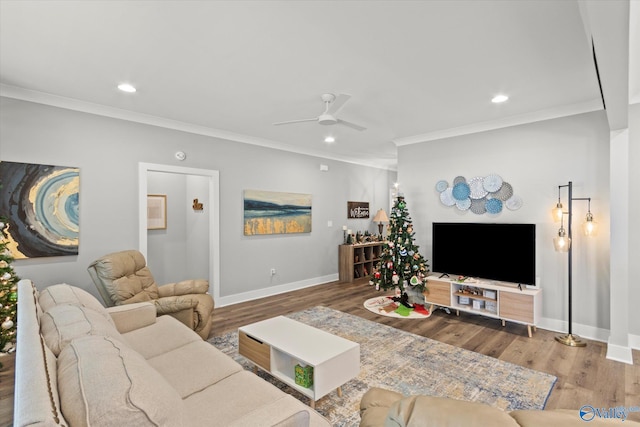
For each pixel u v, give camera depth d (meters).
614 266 3.05
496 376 2.65
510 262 3.86
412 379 2.61
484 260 4.08
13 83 2.93
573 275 3.58
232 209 4.81
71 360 1.07
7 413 2.12
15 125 3.07
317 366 2.05
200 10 1.89
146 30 2.09
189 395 1.62
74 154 3.41
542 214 3.77
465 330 3.72
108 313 2.32
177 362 1.95
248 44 2.27
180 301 2.99
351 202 6.85
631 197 3.25
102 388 0.88
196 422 1.41
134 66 2.60
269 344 2.37
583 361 2.92
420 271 4.45
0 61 2.51
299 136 4.91
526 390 2.44
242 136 4.84
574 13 1.89
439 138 4.64
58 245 3.28
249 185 5.03
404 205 4.70
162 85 2.98
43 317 1.65
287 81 2.89
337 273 6.55
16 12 1.89
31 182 3.14
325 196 6.28
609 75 1.86
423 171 4.84
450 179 4.54
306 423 1.20
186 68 2.64
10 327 2.66
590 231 3.28
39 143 3.20
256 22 2.01
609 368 2.78
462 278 4.22
